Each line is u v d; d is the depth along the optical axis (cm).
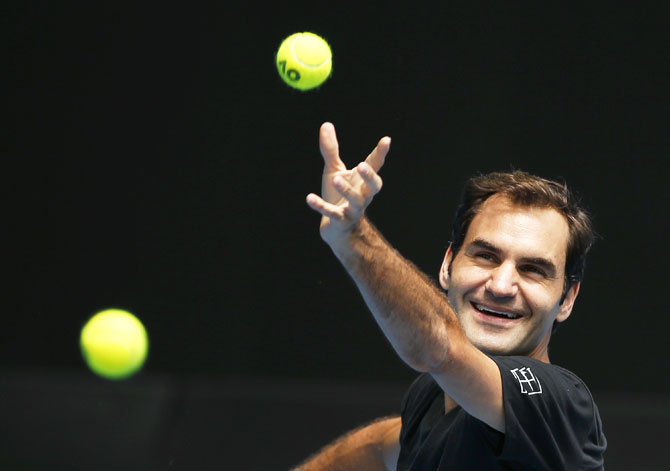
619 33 2431
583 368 2411
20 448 2091
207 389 2388
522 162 2442
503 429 709
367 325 2473
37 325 2522
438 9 2464
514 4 2450
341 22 2478
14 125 2539
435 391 891
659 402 2356
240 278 2500
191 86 2516
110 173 2530
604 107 2431
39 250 2538
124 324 2155
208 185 2514
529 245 835
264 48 2500
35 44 2539
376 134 2475
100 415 2217
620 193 2423
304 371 2475
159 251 2520
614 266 2414
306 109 2494
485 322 841
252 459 2075
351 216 639
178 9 2516
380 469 1110
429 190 2459
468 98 2455
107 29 2527
